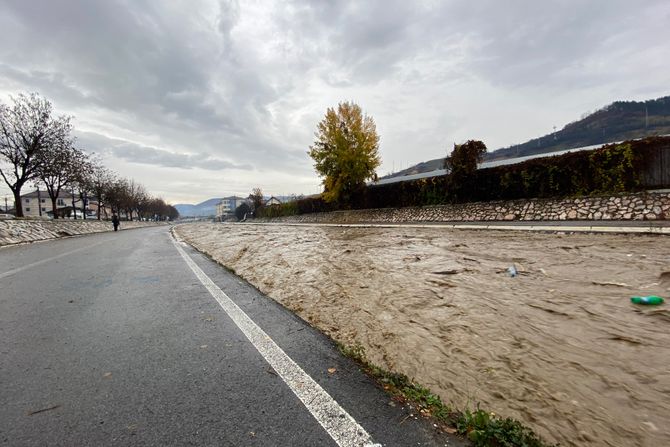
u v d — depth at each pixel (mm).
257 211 69062
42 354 2904
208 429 1885
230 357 2857
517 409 2148
